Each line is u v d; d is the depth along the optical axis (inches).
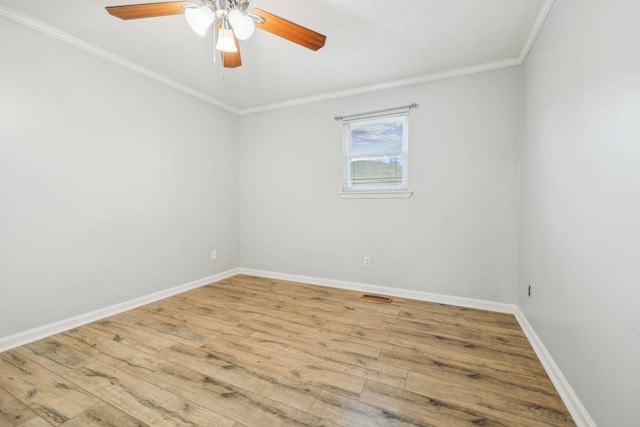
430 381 61.9
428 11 72.7
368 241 124.2
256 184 150.9
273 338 81.7
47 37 80.7
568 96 57.2
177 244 121.8
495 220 102.0
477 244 104.9
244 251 156.5
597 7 46.2
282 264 145.5
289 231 142.9
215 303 110.1
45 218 81.4
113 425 49.4
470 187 105.2
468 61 99.1
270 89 124.7
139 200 106.4
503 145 100.0
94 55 91.7
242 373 64.7
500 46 89.4
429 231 112.4
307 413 52.3
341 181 129.0
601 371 43.8
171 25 79.6
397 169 120.4
